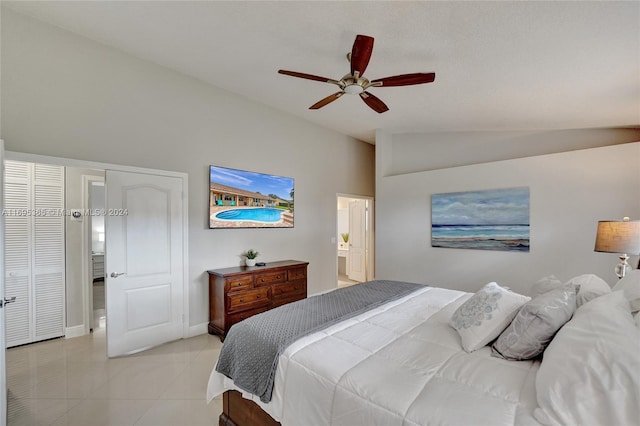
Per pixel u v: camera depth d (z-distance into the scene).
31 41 2.58
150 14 2.42
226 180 3.90
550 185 3.42
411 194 4.64
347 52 2.70
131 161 3.13
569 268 3.29
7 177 3.09
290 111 4.55
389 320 1.95
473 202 4.01
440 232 4.32
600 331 1.08
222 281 3.45
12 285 3.14
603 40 2.01
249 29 2.50
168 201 3.38
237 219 4.02
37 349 3.13
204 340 3.43
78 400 2.26
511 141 4.28
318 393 1.29
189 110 3.57
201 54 3.03
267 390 1.47
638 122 3.39
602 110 3.15
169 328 3.37
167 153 3.39
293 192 4.76
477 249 3.97
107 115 2.98
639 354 0.92
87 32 2.77
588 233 3.19
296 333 1.69
